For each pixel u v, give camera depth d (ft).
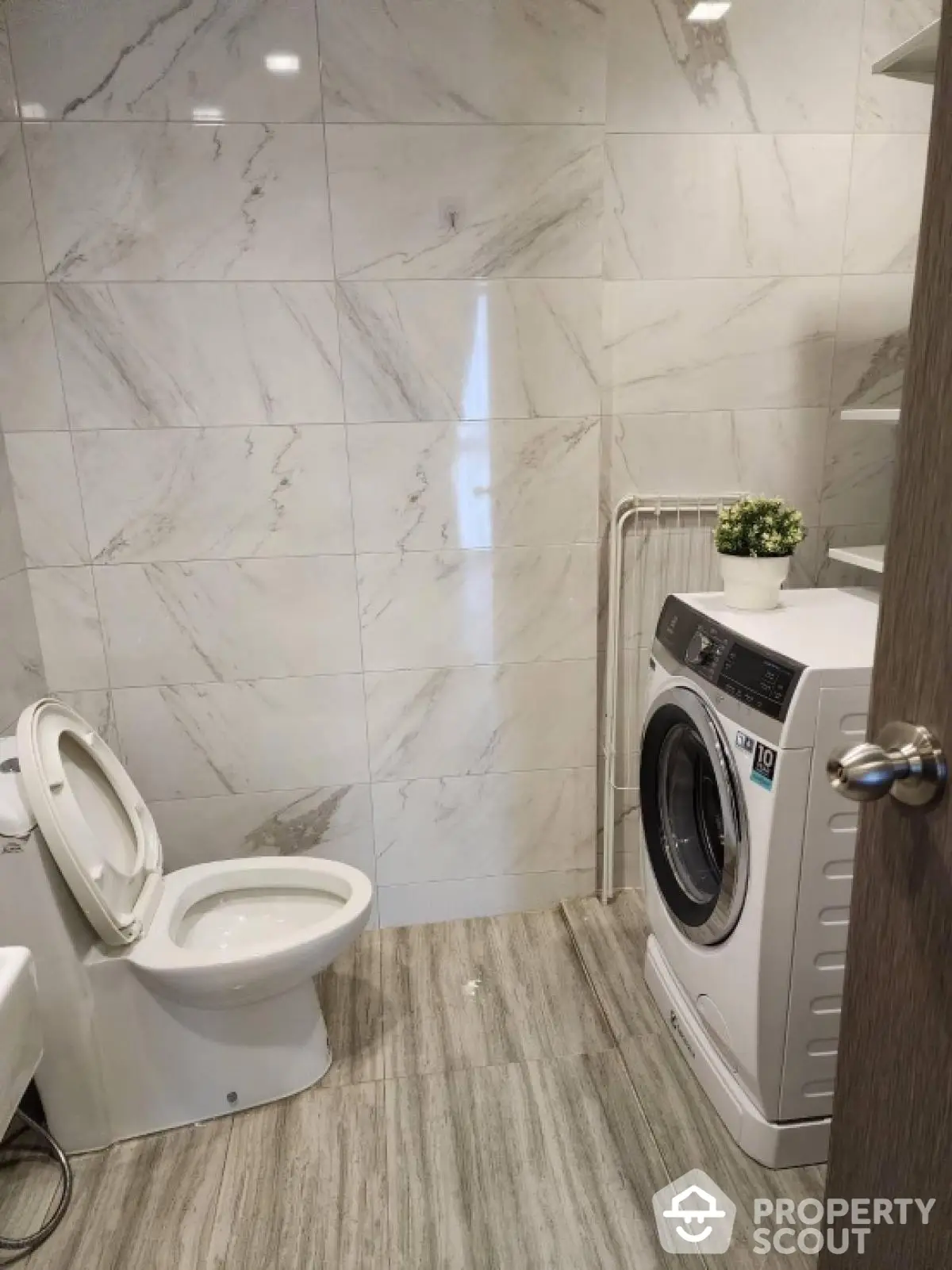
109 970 4.83
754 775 4.33
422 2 5.49
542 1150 4.94
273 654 6.53
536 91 5.73
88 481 6.03
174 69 5.43
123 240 5.65
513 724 6.95
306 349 5.98
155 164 5.56
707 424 6.72
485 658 6.76
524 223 5.94
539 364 6.21
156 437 6.01
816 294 6.57
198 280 5.78
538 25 5.62
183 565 6.27
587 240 6.03
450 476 6.34
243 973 4.76
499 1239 4.42
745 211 6.35
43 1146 5.11
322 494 6.26
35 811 4.47
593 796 7.21
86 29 5.31
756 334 6.59
